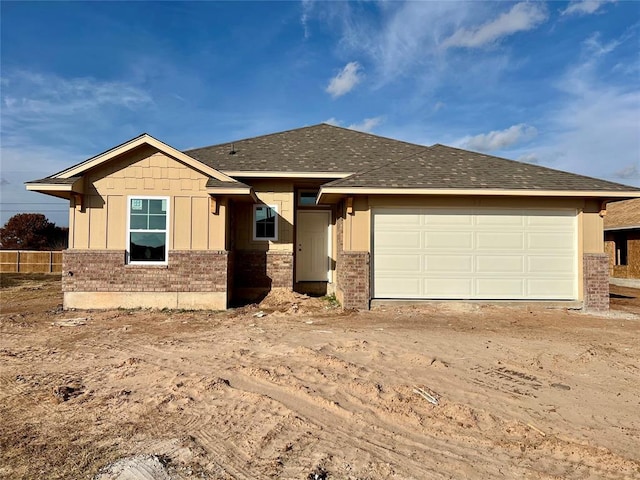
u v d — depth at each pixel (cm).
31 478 311
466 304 1041
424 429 394
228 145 1488
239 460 338
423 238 1065
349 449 357
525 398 466
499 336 752
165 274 1056
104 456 342
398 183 1030
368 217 1054
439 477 316
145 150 1062
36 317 953
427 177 1070
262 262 1264
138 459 336
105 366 583
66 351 662
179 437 376
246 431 389
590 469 328
